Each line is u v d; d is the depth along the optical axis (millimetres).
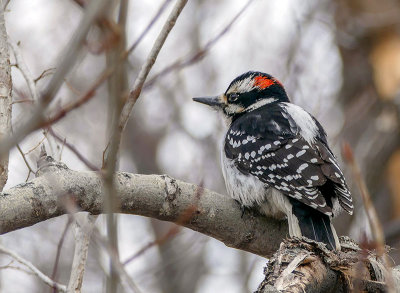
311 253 6887
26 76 8094
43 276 7391
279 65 15156
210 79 15914
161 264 15266
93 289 14641
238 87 11586
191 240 14805
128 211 7883
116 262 5715
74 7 16703
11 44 8273
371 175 13836
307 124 10023
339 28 15000
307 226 8805
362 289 6926
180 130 16500
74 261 7141
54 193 7039
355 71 14750
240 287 14852
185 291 15234
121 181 7680
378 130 14117
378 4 14734
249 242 8859
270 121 10125
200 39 16406
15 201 6875
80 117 14141
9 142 4230
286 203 9109
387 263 6254
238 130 10250
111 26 5059
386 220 13859
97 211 7363
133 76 15070
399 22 14516
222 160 10359
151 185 7848
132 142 17172
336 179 9117
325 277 6766
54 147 7930
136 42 6523
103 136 14297
